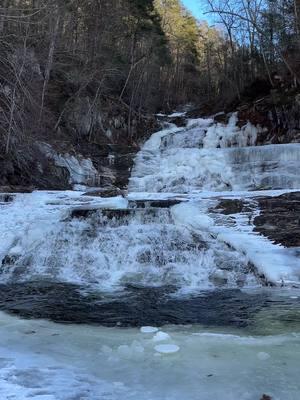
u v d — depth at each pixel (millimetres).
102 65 25703
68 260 8547
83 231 9211
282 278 7199
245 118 24469
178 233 9000
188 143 24406
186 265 8125
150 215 9945
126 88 29344
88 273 8125
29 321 5648
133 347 4637
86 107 22859
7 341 4859
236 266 7793
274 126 22719
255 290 7074
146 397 3467
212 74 42844
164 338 4914
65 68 23297
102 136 24031
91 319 5746
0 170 15125
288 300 6449
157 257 8375
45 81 19141
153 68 34281
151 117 28969
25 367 4066
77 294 6973
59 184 16797
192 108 36156
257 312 5934
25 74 16109
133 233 9016
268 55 28375
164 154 21000
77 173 18203
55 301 6582
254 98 27141
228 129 24406
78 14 26969
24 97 15664
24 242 9086
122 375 3922
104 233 9102
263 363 4180
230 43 34875
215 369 4047
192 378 3848
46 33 20359
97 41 26594
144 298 6723
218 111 29766
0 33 15328
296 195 11062
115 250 8672
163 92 38344
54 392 3508
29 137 15664
